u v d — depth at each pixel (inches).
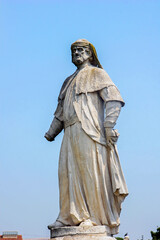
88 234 550.6
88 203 575.2
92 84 610.2
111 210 581.6
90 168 579.5
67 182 589.6
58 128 650.8
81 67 643.5
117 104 600.1
